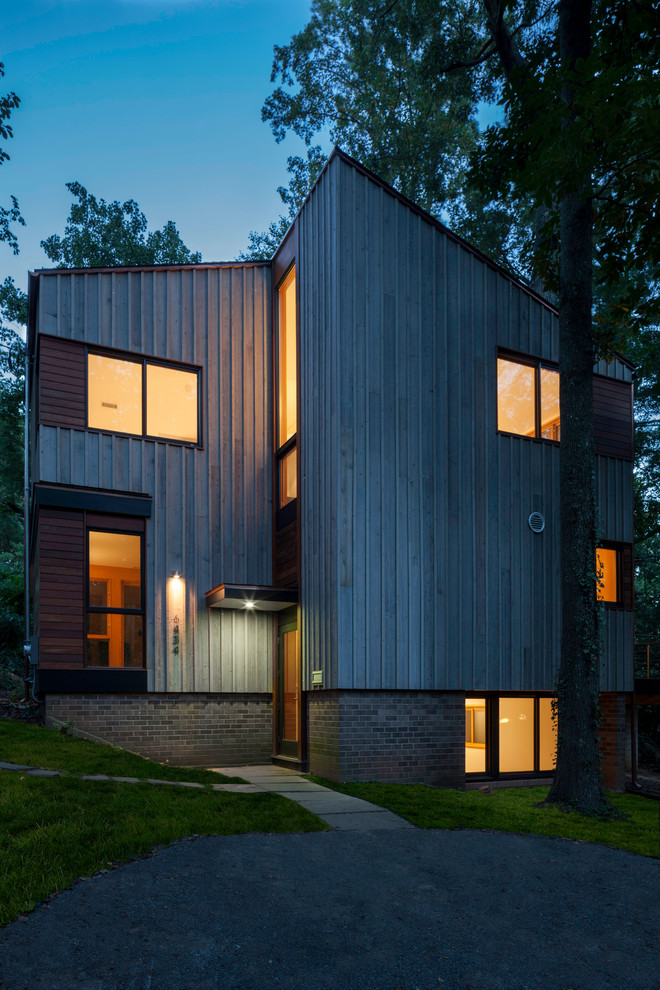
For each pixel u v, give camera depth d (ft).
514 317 41.32
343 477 33.58
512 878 19.81
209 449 40.16
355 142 77.87
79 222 74.08
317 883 18.16
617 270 35.94
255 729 38.96
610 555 45.70
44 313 36.29
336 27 74.59
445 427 37.45
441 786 34.40
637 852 23.49
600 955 15.02
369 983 13.21
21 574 55.52
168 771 29.60
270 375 42.96
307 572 36.29
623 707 43.83
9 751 28.71
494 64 58.65
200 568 38.78
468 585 36.94
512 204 71.41
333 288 35.17
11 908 14.94
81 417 36.45
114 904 15.76
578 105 27.45
